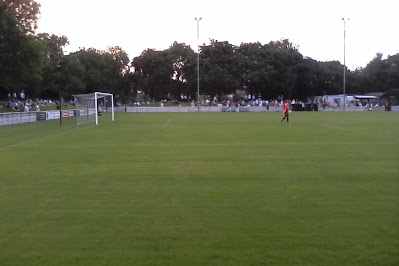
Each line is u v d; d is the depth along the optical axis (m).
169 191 8.13
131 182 9.03
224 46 77.25
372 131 22.98
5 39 37.31
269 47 80.50
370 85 92.25
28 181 9.20
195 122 33.59
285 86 78.62
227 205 7.04
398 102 68.06
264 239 5.38
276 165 11.21
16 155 13.58
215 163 11.62
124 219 6.29
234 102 73.25
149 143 17.19
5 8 38.28
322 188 8.30
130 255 4.89
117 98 83.19
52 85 72.50
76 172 10.31
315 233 5.59
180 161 12.04
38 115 39.50
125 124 31.41
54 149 15.24
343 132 22.34
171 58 84.12
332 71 85.25
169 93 88.06
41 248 5.13
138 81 85.56
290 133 21.84
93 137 20.27
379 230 5.70
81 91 80.00
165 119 39.34
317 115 47.62
